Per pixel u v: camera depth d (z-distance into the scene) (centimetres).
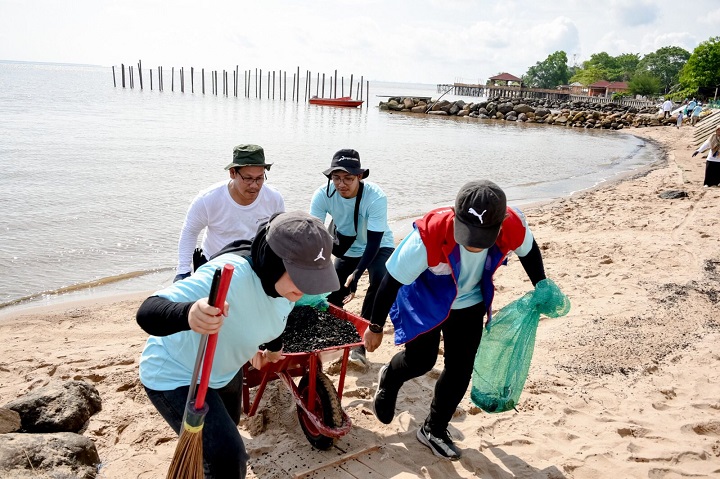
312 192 1462
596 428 419
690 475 366
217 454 262
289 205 1320
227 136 2830
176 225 1105
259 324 264
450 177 1919
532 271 371
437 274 350
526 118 5444
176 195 1360
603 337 562
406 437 406
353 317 431
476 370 381
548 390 471
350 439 403
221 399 282
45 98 5253
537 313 361
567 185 1859
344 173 484
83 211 1174
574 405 450
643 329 578
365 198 502
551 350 544
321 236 242
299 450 387
